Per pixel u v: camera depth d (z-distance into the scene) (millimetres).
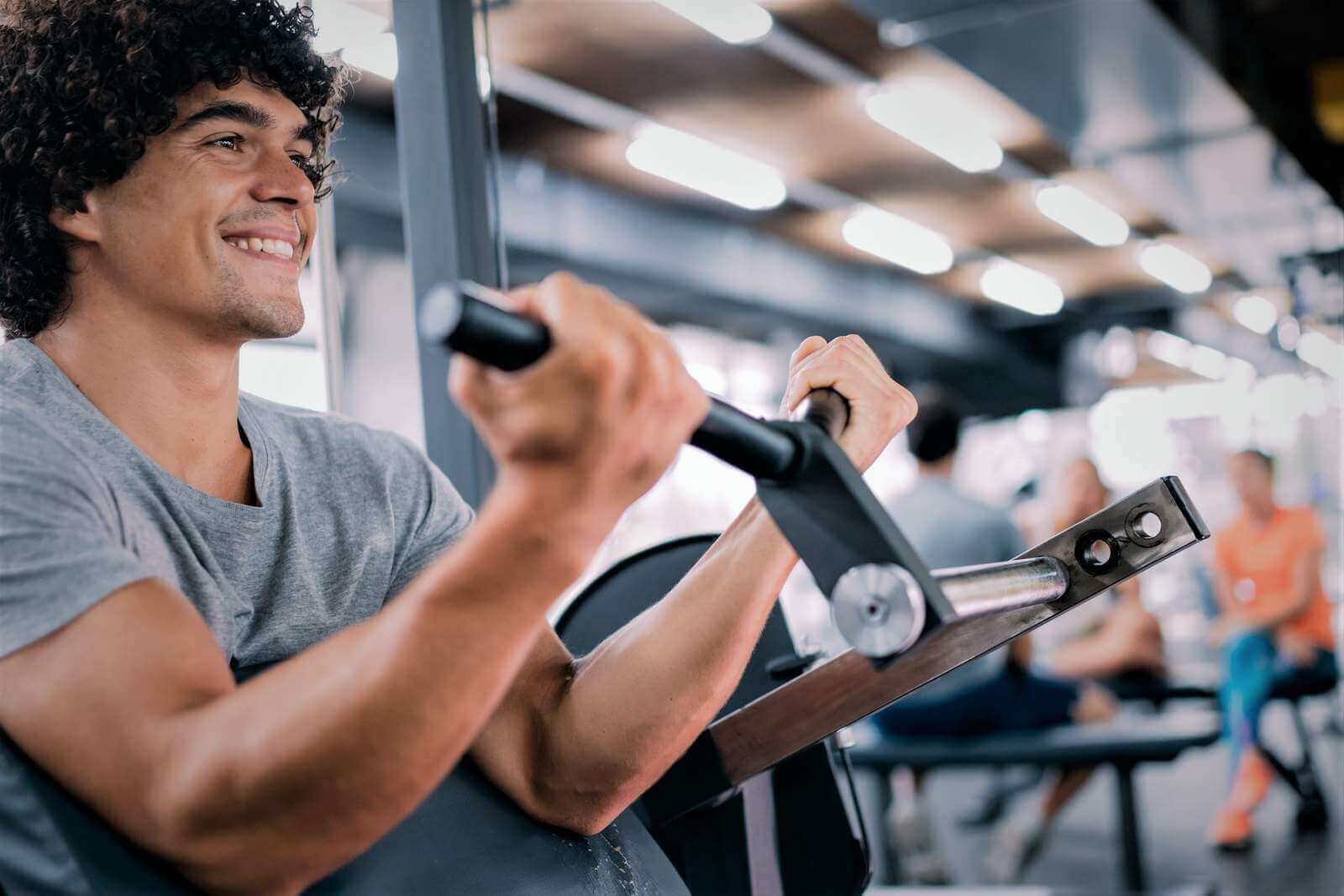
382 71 1535
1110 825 4328
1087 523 778
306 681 532
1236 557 4016
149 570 637
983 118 5305
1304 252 6207
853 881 1048
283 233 883
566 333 420
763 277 7570
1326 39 4605
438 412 1444
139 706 578
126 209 835
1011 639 803
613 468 455
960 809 4738
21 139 836
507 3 3467
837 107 5137
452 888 779
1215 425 8078
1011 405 10188
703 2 3924
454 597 497
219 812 545
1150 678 4020
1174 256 7582
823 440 508
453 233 1450
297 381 1439
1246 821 3844
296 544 885
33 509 650
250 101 892
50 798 604
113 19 846
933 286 9062
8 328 870
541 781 879
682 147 5562
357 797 533
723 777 944
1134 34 4363
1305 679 3914
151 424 839
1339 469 5582
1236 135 5383
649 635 868
